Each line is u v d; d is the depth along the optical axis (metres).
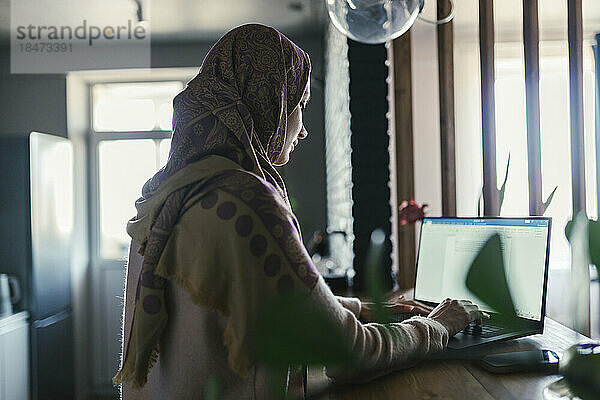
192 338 1.04
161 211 1.05
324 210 5.74
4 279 4.12
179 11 4.75
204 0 4.49
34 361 4.25
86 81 5.75
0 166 4.24
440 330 1.13
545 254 1.32
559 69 4.02
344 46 3.20
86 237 5.66
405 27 2.07
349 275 2.78
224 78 1.19
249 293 0.96
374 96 2.85
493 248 0.38
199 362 1.04
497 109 4.19
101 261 5.71
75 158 5.55
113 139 5.71
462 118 4.23
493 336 1.30
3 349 3.84
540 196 1.93
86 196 5.69
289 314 0.34
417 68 5.12
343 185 3.63
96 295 5.70
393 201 3.44
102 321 5.69
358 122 2.85
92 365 5.67
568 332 1.43
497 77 4.19
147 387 1.15
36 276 4.29
